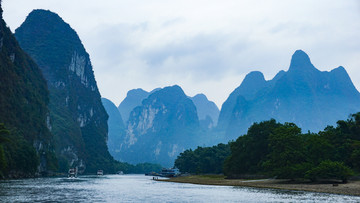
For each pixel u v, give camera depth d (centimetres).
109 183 13000
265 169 10525
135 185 11562
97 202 5716
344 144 10381
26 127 19838
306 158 9681
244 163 13300
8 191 7375
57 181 13388
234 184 10350
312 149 9662
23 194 6731
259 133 12900
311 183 9000
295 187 8112
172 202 5819
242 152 13525
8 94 18862
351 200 5547
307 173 8875
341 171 8388
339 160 9956
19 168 15088
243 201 5709
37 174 19112
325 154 9662
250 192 7338
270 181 10469
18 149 15325
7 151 13925
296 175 9294
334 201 5422
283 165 9606
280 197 6134
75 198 6275
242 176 13038
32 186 9350
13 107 18900
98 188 9431
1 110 17350
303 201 5481
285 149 9738
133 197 6694
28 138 19562
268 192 7212
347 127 11656
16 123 18575
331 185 8081
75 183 12119
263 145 12594
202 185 11075
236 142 14550
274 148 10350
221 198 6294
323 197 6025
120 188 9588
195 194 7331
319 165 8788
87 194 7219
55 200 5809
